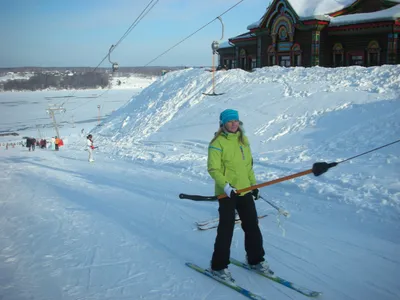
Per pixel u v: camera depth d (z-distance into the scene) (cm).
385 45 1816
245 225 383
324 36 2055
